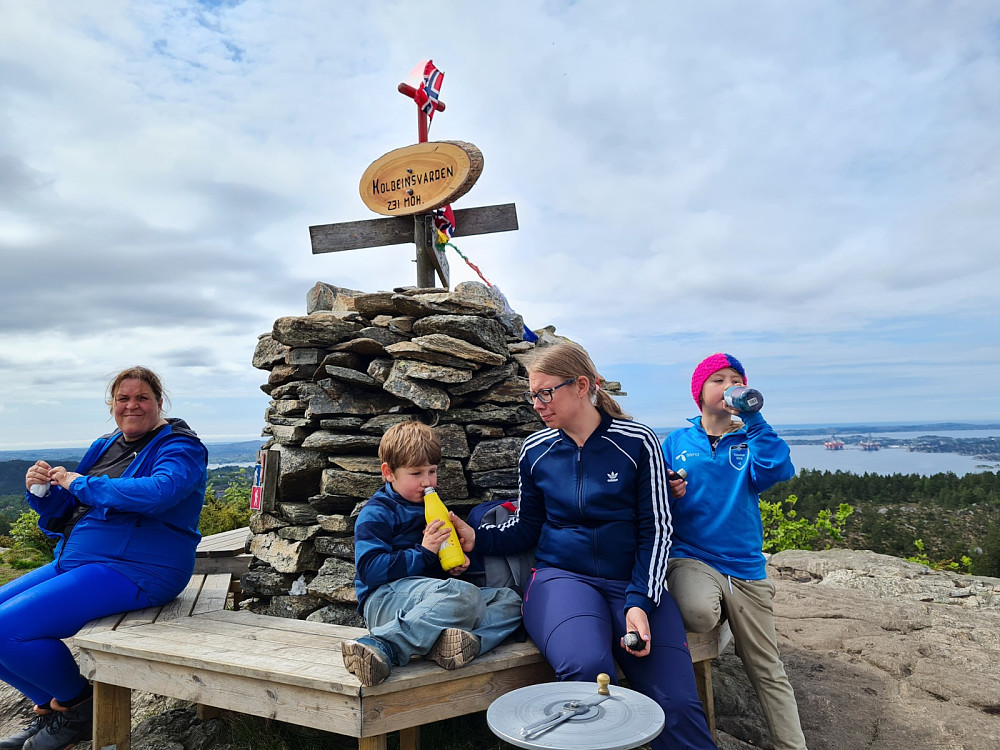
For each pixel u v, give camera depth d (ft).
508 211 15.24
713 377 9.75
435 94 15.17
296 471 12.45
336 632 9.13
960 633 14.07
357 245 15.15
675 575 9.20
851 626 14.26
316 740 9.52
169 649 8.27
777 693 9.15
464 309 12.66
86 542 10.24
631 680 7.84
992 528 65.36
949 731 10.27
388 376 12.17
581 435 8.72
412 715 7.05
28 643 9.25
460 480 11.87
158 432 10.89
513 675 7.84
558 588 8.09
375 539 8.18
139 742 10.09
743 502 9.32
